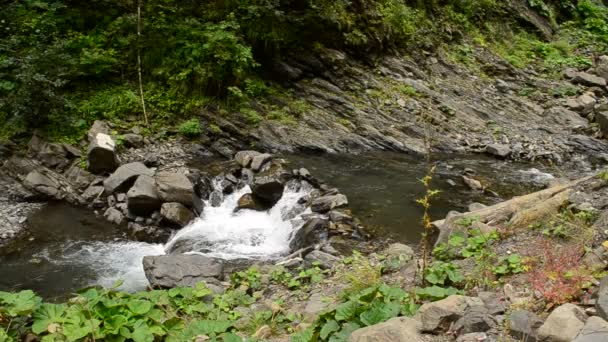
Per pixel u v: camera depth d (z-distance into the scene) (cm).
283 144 1223
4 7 1294
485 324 385
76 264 791
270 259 793
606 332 327
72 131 1097
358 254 695
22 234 880
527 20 1978
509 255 527
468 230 595
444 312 394
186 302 550
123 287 724
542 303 414
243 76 1288
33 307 462
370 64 1508
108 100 1184
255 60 1370
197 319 521
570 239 521
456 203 961
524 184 1066
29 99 1063
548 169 1180
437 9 1783
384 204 948
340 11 1451
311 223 827
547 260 470
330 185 1032
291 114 1315
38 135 1072
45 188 988
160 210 914
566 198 610
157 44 1273
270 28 1355
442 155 1266
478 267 498
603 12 2258
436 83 1542
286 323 512
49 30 1247
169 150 1129
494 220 631
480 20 1872
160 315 481
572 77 1725
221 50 1239
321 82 1404
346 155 1230
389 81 1486
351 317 421
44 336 438
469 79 1614
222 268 716
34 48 1138
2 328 440
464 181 1066
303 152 1224
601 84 1692
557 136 1388
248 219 936
